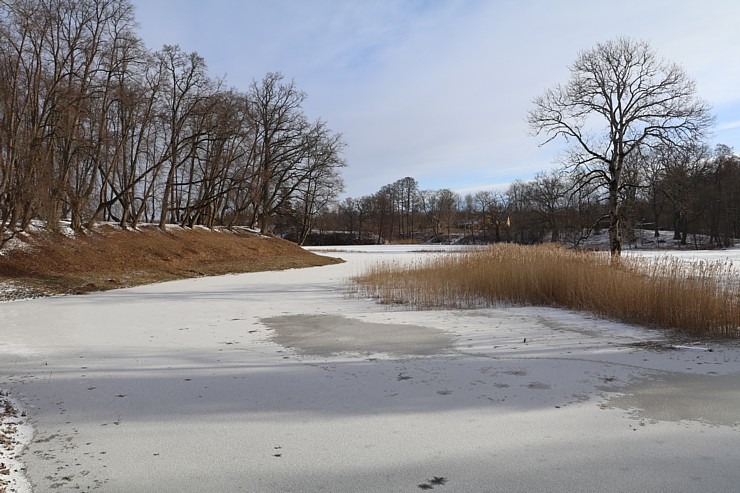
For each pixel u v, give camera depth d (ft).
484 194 338.54
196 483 13.07
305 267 112.78
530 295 46.57
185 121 114.32
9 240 69.72
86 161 95.25
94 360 26.13
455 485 12.87
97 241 85.51
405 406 18.81
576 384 21.29
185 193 138.72
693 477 13.08
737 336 30.89
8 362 25.75
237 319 39.17
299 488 12.78
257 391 20.74
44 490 12.68
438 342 30.04
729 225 201.46
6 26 65.62
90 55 81.82
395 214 371.15
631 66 84.07
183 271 85.87
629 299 37.06
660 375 22.50
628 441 15.40
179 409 18.66
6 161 66.80
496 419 17.38
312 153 156.25
